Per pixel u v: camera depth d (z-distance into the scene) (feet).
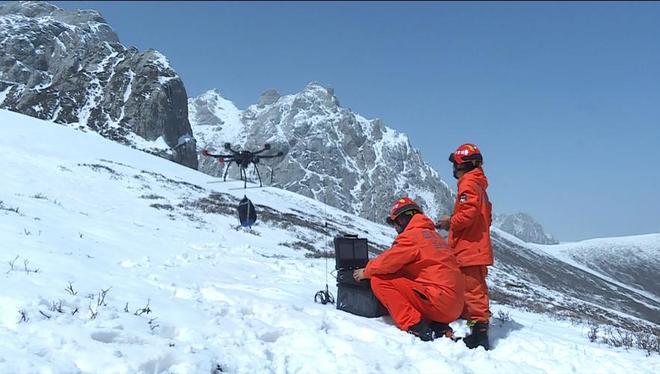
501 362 16.31
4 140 138.41
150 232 51.80
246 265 34.91
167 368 12.73
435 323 19.11
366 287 20.81
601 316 64.95
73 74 516.32
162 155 426.51
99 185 99.96
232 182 206.18
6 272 18.63
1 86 623.36
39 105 463.83
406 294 18.92
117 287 19.90
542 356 17.67
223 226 79.15
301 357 14.79
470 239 19.57
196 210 91.56
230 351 14.28
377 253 102.06
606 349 20.48
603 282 421.59
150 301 18.47
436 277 18.43
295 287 27.40
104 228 45.42
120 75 507.30
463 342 18.11
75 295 17.19
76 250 28.37
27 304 14.93
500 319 24.11
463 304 18.75
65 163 122.01
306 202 213.46
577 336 24.88
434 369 14.93
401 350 16.61
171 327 15.66
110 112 470.80
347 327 18.53
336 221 180.04
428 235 18.98
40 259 22.29
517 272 277.64
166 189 122.42
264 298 22.53
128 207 78.02
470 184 19.49
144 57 521.24
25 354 11.79
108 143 197.16
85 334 13.42
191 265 31.45
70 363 11.76
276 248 65.98
